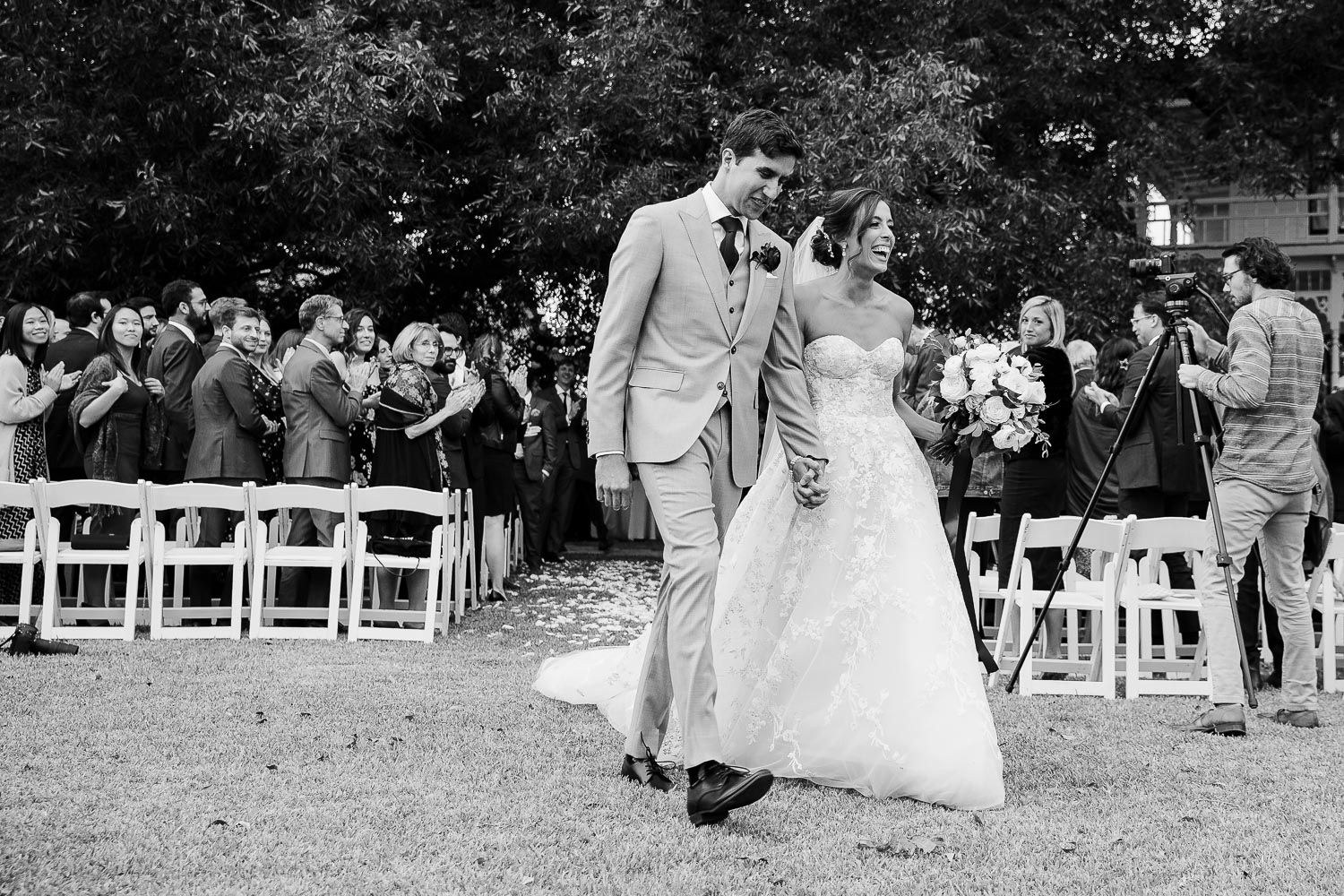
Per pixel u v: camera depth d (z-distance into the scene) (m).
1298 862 3.24
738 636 4.21
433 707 4.97
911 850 3.30
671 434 3.73
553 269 13.44
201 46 10.82
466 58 12.48
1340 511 8.26
